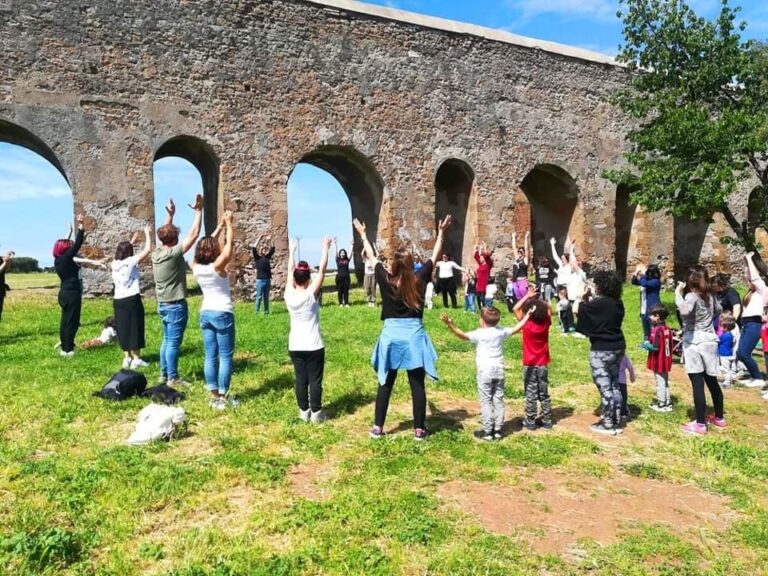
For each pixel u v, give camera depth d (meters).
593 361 6.03
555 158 19.64
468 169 18.30
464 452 5.13
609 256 20.56
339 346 9.18
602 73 20.62
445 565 3.45
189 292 15.89
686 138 13.17
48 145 13.04
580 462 5.13
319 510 4.02
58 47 13.18
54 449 4.98
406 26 17.31
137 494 4.15
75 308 8.08
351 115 16.44
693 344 6.17
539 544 3.80
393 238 16.95
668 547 3.80
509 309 13.30
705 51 13.77
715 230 22.55
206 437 5.32
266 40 15.39
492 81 18.62
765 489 4.86
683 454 5.50
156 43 14.16
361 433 5.56
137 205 13.92
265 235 15.30
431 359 5.25
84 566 3.39
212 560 3.47
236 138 14.98
